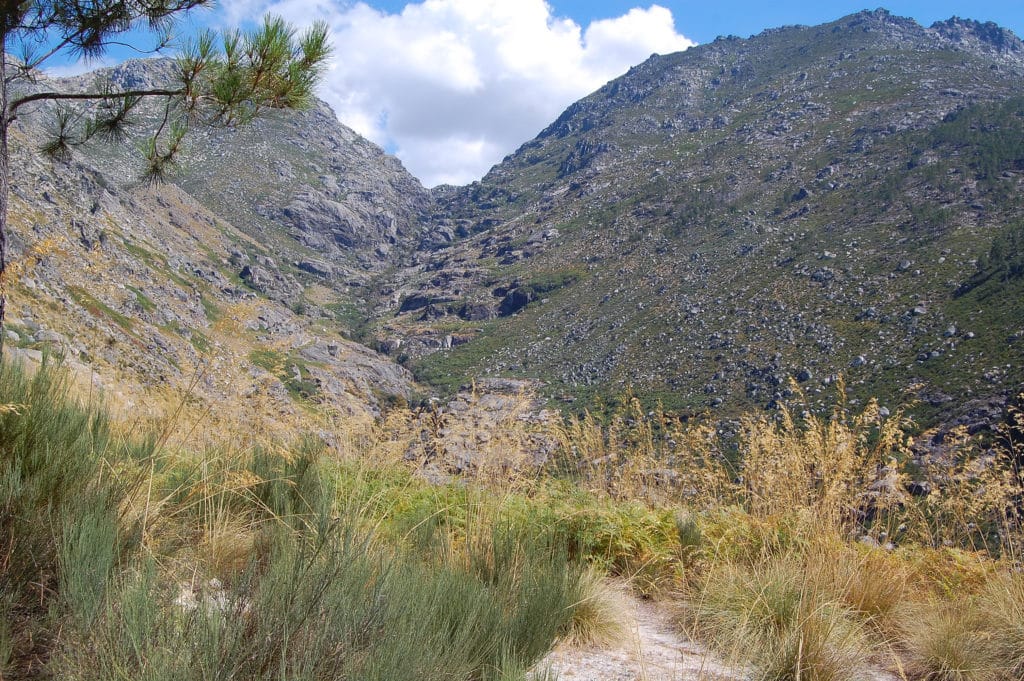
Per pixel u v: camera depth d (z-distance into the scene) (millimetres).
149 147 4672
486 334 187375
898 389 90812
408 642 2457
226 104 4473
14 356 4129
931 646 3998
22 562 2623
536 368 154500
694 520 5734
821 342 114375
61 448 3336
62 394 3920
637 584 5375
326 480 4453
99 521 2889
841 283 131750
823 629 3834
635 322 155625
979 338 92562
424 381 160875
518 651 3205
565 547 4848
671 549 5461
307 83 4582
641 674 3441
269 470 4469
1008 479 4770
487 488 5055
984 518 5059
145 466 3859
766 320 129750
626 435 6418
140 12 4406
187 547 3354
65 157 4820
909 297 114812
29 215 52406
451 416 5484
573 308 183625
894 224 150750
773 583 4332
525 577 3812
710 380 119438
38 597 2584
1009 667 3852
